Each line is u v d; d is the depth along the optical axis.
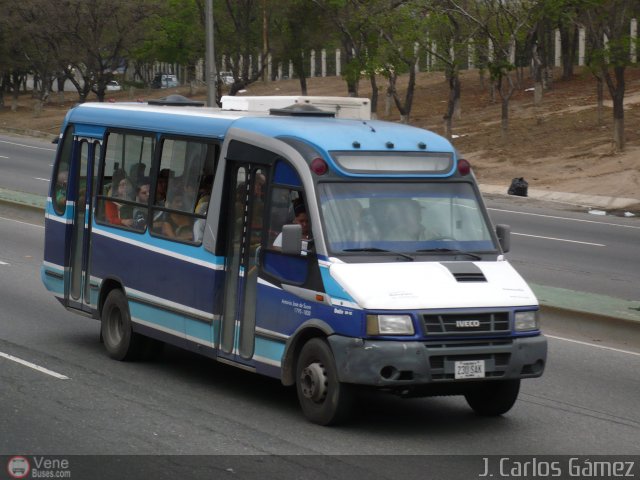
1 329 16.41
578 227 32.31
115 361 14.50
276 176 12.03
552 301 18.70
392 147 12.02
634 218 35.19
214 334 12.75
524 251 27.11
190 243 13.20
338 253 11.24
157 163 14.11
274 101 16.28
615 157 43.38
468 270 11.30
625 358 15.35
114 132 15.12
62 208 16.11
